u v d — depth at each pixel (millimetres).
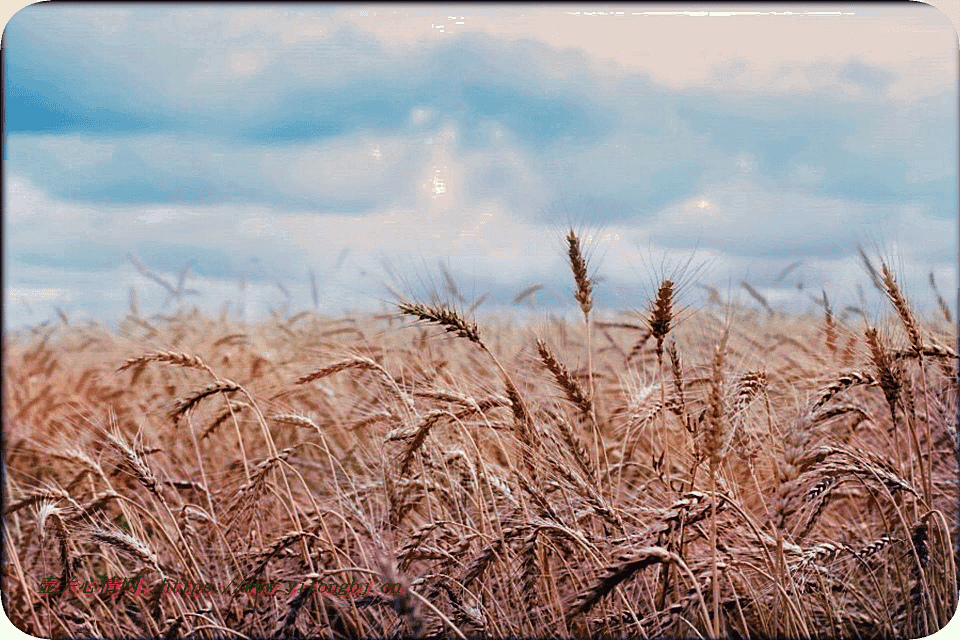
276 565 3346
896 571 3045
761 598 2859
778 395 3312
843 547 2691
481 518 3004
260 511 3570
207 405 4488
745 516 2625
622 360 4234
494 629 2807
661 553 2254
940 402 3383
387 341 4266
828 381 2977
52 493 3174
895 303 3023
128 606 3523
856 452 2906
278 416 3518
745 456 2838
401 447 3129
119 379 5512
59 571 3400
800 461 2477
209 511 3502
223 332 6254
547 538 2922
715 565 2428
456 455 3281
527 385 3273
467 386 3381
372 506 3432
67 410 4953
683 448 3162
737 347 3385
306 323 5980
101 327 6652
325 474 3904
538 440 2996
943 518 2770
